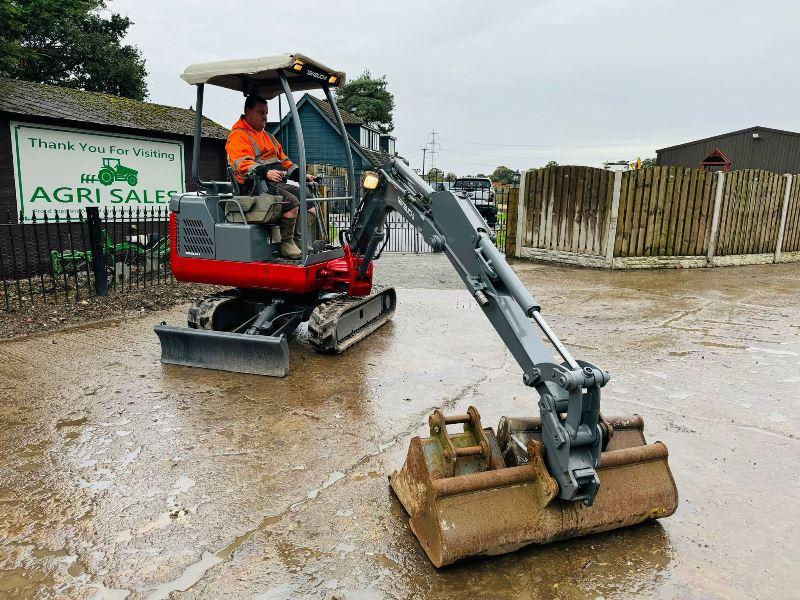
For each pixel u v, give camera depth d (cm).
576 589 241
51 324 632
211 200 520
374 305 634
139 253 876
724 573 251
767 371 506
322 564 253
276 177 486
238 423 392
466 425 296
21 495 304
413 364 519
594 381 239
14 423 389
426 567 253
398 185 406
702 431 388
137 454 348
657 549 268
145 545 264
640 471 278
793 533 280
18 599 230
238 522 282
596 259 1080
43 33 2100
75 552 259
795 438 379
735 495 312
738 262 1155
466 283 319
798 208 1224
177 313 700
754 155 2945
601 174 1046
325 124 2727
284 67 471
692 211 1086
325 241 582
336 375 488
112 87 2464
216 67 498
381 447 360
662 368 512
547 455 258
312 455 349
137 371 492
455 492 247
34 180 847
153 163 1015
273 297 559
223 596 233
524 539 254
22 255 845
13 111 794
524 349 272
